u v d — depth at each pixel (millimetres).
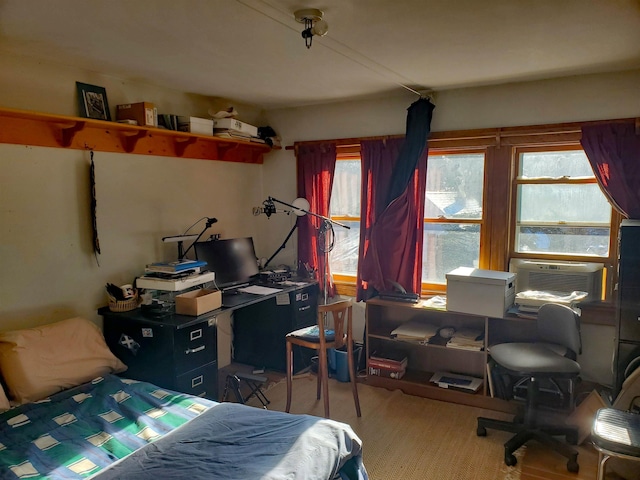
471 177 3461
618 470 2334
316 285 3910
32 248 2600
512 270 3291
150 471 1568
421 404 3203
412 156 3422
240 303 3068
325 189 3924
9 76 2469
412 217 3521
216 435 1809
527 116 3170
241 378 3398
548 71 2883
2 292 2475
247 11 1886
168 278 2957
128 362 2807
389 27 2078
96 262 2938
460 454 2578
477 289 3070
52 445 1819
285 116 4121
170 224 3434
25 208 2559
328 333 3039
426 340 3293
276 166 4227
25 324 2582
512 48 2406
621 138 2887
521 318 2963
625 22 2020
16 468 1653
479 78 3057
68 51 2445
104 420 2020
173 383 2656
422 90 3408
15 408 2109
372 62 2664
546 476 2367
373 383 3527
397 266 3582
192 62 2658
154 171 3285
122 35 2186
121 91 3053
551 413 2910
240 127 3658
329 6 1835
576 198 3150
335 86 3283
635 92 2854
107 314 2840
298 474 1546
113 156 3002
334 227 4062
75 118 2568
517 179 3295
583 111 3002
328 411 2910
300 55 2514
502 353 2717
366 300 3590
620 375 2582
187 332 2711
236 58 2574
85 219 2865
